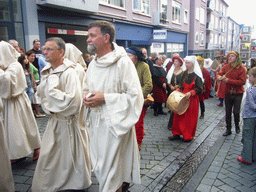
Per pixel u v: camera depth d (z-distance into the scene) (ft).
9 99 9.72
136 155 6.88
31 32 26.25
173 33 67.77
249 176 10.38
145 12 50.42
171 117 16.70
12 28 24.82
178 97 13.41
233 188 9.37
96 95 6.08
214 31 118.93
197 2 86.84
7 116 9.68
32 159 11.27
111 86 6.28
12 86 9.44
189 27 86.02
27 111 10.44
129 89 6.15
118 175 6.44
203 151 13.14
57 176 7.91
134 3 46.21
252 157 11.65
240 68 14.80
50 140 7.77
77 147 7.89
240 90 15.35
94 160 6.61
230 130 16.12
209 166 11.27
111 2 39.04
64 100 7.38
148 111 23.31
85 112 7.02
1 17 23.97
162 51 62.28
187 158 11.98
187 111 14.08
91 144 6.76
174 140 14.74
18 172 10.00
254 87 11.14
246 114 11.34
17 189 8.73
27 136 10.31
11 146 9.70
